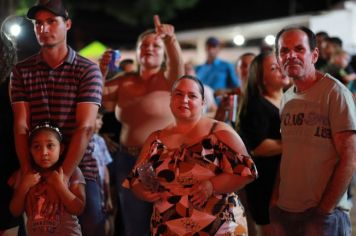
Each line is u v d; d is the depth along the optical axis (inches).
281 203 278.8
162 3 1632.6
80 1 1610.5
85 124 290.4
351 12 981.8
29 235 291.1
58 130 291.1
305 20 1045.2
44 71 295.9
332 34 986.1
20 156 292.2
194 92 266.5
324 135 265.0
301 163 269.1
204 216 259.1
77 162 287.7
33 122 298.4
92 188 309.7
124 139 369.1
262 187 342.3
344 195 272.8
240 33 1232.8
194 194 258.4
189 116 265.7
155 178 265.0
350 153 258.4
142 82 368.2
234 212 263.4
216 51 670.5
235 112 385.1
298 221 272.8
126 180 273.1
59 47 294.7
